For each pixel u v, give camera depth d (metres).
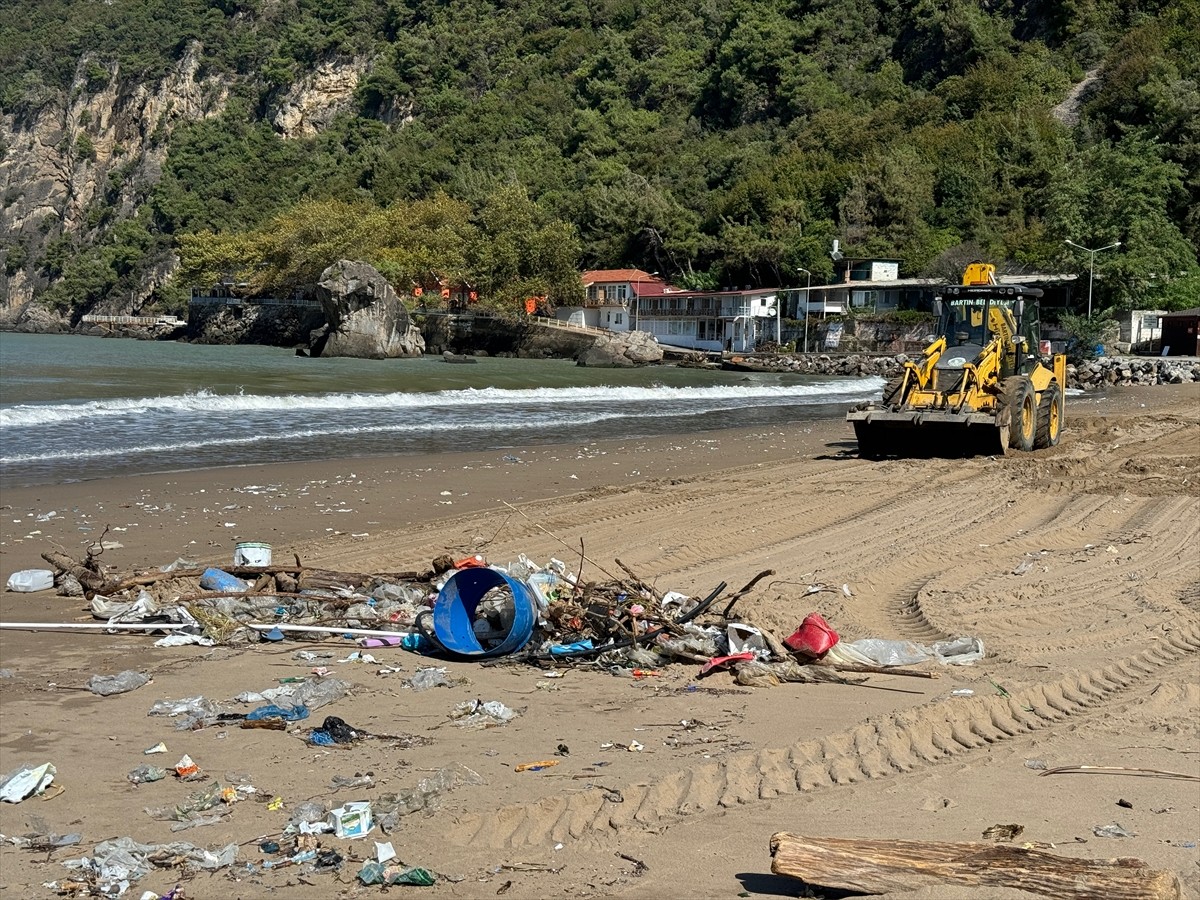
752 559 12.91
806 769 6.62
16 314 183.25
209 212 161.62
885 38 125.56
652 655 9.05
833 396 47.72
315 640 9.58
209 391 37.41
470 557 11.80
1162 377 51.06
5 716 7.43
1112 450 22.94
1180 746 7.18
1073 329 63.12
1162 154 80.06
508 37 169.88
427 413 32.91
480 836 5.69
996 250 79.50
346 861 5.37
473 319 87.94
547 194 116.62
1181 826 5.90
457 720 7.48
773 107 125.00
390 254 94.94
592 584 10.50
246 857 5.41
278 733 7.16
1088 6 112.12
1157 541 13.82
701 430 29.95
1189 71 91.88
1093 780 6.56
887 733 7.20
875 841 5.21
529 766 6.57
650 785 6.28
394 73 169.38
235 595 10.35
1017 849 5.12
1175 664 9.07
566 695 8.12
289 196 153.25
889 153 96.94
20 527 14.41
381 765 6.60
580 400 41.72
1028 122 93.88
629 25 160.00
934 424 20.70
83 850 5.48
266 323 100.94
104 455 21.53
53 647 9.20
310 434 26.23
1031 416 21.97
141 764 6.62
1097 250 66.06
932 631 10.02
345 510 16.23
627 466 21.73
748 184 101.00
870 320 76.94
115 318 153.25
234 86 198.75
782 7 135.88
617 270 98.56
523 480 19.56
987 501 16.75
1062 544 13.89
